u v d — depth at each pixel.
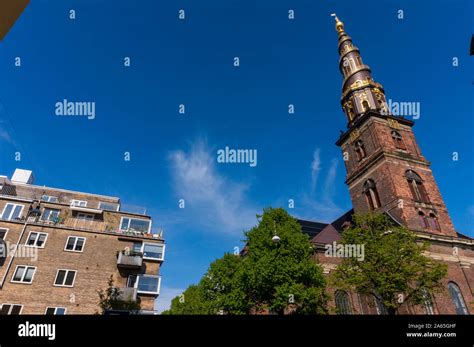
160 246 34.25
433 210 37.53
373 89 46.34
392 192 37.28
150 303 30.67
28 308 27.45
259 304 23.95
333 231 40.94
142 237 34.12
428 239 33.91
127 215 36.12
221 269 29.31
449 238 34.84
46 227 31.69
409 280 22.61
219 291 28.66
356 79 48.19
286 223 26.97
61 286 29.20
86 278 30.20
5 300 27.27
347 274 24.28
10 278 28.34
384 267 23.02
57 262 30.19
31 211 32.88
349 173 45.16
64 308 28.28
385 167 39.06
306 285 23.77
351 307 31.28
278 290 22.05
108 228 34.69
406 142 42.41
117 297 29.06
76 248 31.55
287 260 23.67
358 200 42.22
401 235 24.59
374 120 42.62
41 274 29.22
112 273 31.27
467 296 32.12
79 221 34.12
